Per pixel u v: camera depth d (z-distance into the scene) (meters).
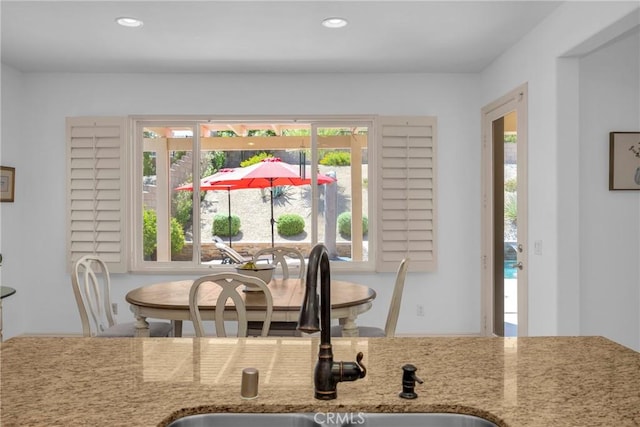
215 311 2.63
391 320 3.04
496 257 4.38
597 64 3.41
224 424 1.04
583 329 3.44
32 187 4.66
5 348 1.48
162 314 2.91
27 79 4.64
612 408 1.03
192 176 4.73
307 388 1.14
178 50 3.98
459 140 4.71
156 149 4.76
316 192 4.77
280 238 7.71
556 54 3.22
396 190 4.62
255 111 4.67
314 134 4.76
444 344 1.54
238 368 1.29
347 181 4.79
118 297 4.68
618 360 1.36
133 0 3.03
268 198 7.73
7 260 4.43
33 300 4.67
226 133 8.38
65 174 4.66
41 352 1.44
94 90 4.65
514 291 3.99
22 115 4.63
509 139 4.08
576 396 1.09
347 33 3.61
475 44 3.88
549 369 1.28
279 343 1.55
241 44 3.85
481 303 4.66
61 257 4.68
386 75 4.69
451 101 4.70
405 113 4.70
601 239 3.42
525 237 3.71
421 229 4.62
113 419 0.98
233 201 7.75
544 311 3.43
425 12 3.23
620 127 3.42
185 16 3.28
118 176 4.58
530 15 3.30
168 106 4.66
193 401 1.07
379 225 4.60
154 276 4.67
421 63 4.38
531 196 3.61
